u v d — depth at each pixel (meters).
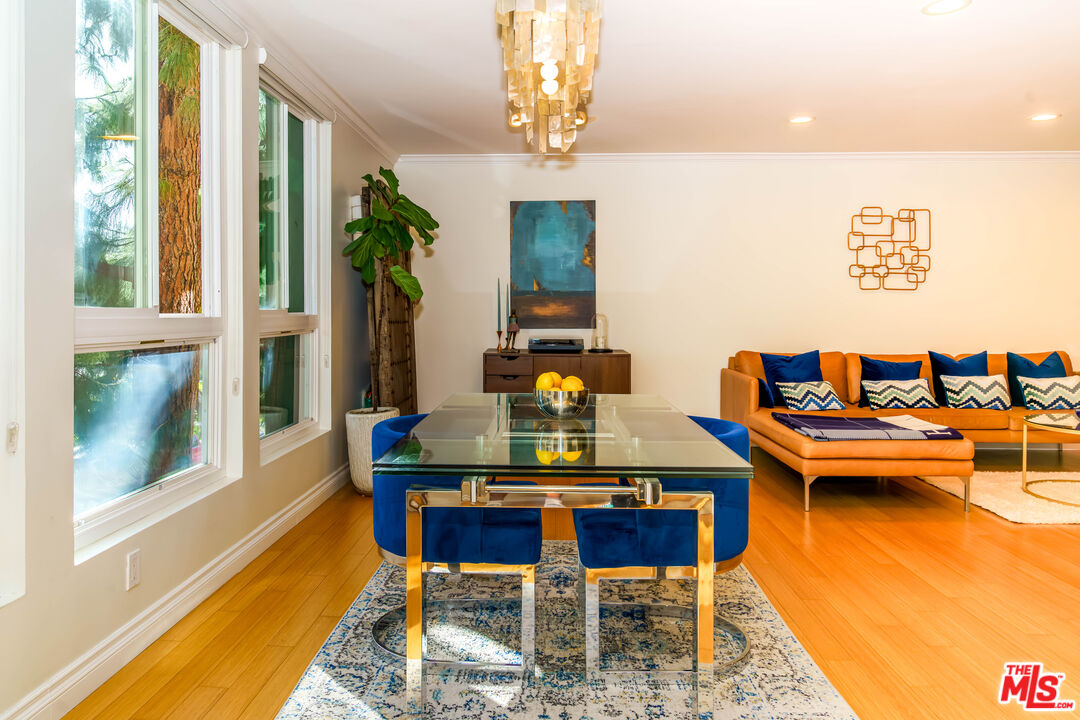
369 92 3.80
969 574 2.78
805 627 2.30
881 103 3.98
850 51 3.20
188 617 2.36
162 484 2.38
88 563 1.88
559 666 2.05
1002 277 5.30
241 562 2.81
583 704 1.85
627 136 4.73
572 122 2.72
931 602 2.50
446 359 5.42
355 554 3.01
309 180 3.81
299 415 3.76
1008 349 5.32
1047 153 5.20
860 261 5.32
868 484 4.33
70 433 1.82
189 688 1.90
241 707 1.81
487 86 3.71
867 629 2.28
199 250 2.63
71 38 1.81
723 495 1.96
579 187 5.33
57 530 1.77
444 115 4.23
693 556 1.89
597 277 5.36
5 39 1.62
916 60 3.30
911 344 5.35
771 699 1.86
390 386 4.23
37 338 1.70
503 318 5.40
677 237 5.34
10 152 1.63
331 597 2.54
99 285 2.04
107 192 2.08
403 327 4.95
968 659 2.08
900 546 3.13
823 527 3.43
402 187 5.36
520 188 5.34
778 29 2.95
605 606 2.50
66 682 1.78
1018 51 3.20
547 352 4.96
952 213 5.28
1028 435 4.50
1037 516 3.55
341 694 1.88
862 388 4.92
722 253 5.34
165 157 2.39
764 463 4.95
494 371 4.95
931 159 5.23
